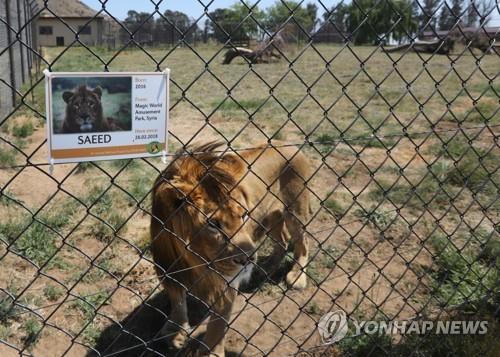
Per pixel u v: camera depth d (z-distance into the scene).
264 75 19.77
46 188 5.95
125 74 1.46
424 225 5.16
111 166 6.77
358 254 4.57
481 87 15.51
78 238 4.54
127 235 4.72
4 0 10.05
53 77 1.36
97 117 1.44
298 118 11.06
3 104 8.91
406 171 7.14
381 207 5.71
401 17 2.27
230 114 11.43
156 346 3.21
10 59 9.79
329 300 3.83
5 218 4.83
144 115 1.52
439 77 18.44
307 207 4.16
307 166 4.10
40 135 8.67
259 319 3.56
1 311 3.27
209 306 2.55
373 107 12.69
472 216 5.50
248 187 3.31
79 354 3.08
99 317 3.44
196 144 3.15
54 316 3.37
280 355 3.17
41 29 20.62
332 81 18.00
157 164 7.00
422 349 3.09
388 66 22.14
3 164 6.71
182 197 2.34
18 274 3.86
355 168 7.26
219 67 23.27
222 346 2.92
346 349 3.17
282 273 4.23
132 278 3.95
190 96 14.05
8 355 2.95
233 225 2.57
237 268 2.62
